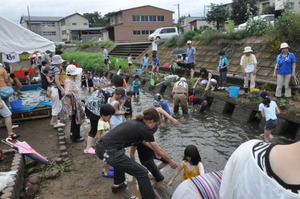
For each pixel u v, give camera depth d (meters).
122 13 38.91
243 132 6.77
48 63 13.88
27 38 7.56
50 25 67.75
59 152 5.30
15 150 4.68
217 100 8.89
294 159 0.80
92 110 5.16
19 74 14.84
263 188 0.83
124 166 3.33
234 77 10.39
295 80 7.52
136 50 23.53
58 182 4.21
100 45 29.88
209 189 1.72
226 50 13.19
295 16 10.01
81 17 64.25
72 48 36.94
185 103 8.59
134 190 3.98
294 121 6.30
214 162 5.12
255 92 7.65
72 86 5.66
